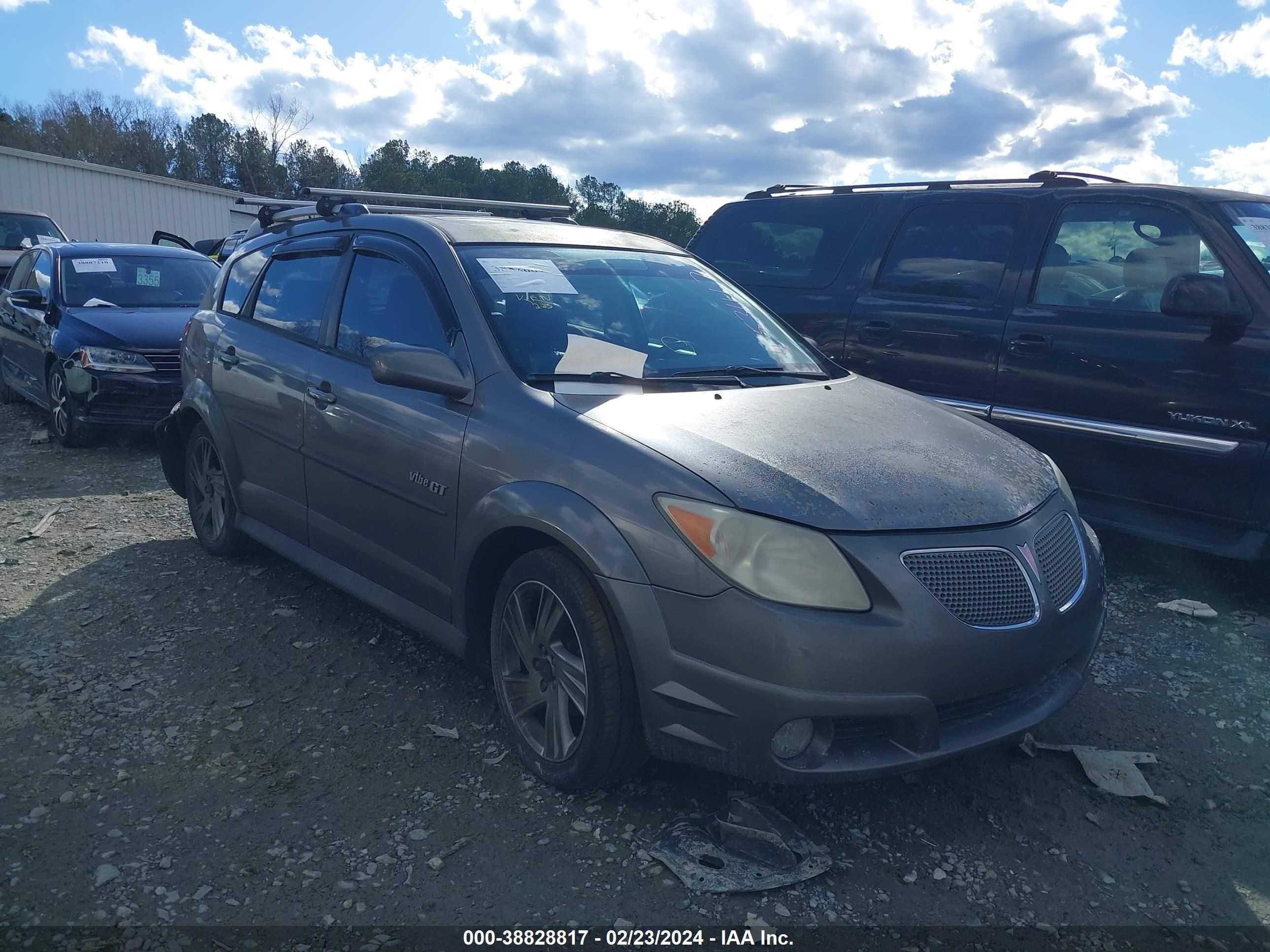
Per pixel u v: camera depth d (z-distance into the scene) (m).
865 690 2.56
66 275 8.53
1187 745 3.49
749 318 4.25
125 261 8.94
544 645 3.06
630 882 2.64
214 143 68.75
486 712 3.57
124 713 3.49
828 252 6.39
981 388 5.47
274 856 2.72
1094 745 3.47
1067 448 5.12
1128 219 5.10
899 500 2.79
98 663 3.88
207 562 5.06
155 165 67.62
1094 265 5.16
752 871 2.67
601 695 2.81
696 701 2.65
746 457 2.85
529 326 3.52
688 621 2.64
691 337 3.91
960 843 2.88
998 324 5.39
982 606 2.73
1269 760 3.40
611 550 2.77
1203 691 3.89
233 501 4.82
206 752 3.25
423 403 3.50
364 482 3.76
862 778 2.62
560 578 2.92
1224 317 4.44
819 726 2.62
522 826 2.88
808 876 2.66
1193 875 2.77
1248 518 4.50
